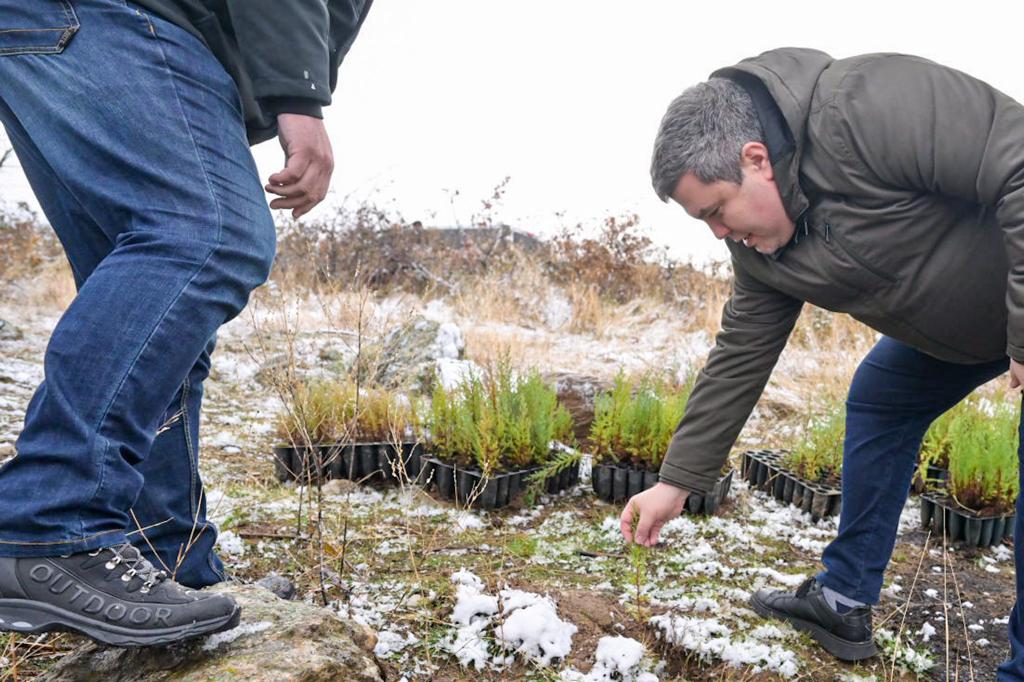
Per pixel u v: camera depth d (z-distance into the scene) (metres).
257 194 1.58
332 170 1.66
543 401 3.90
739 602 2.66
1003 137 1.54
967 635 2.53
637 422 3.74
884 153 1.65
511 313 8.67
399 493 3.64
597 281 9.21
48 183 1.69
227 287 1.48
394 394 4.29
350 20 1.83
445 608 2.40
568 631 2.33
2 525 1.33
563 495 3.76
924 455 3.88
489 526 3.26
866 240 1.76
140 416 1.41
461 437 3.61
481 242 10.18
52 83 1.45
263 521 3.07
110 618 1.40
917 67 1.69
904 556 3.19
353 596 2.46
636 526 2.32
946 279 1.77
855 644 2.31
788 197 1.80
